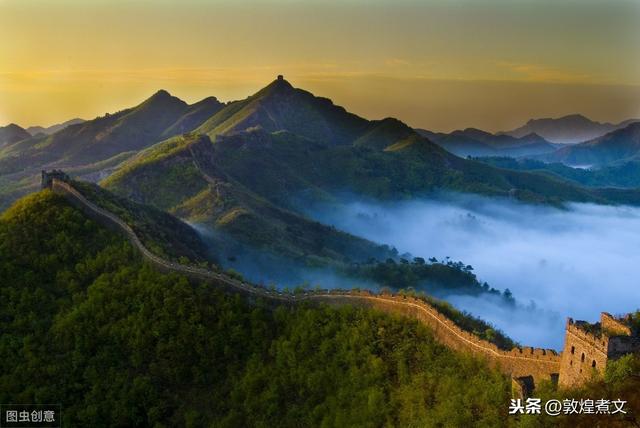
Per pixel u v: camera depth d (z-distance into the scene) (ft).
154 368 389.19
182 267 444.14
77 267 447.01
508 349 324.39
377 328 370.94
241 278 450.30
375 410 329.52
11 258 447.42
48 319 415.85
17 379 384.47
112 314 413.18
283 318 399.65
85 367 392.06
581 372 280.31
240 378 380.78
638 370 262.67
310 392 359.05
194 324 402.52
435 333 357.20
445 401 311.47
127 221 495.00
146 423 373.61
